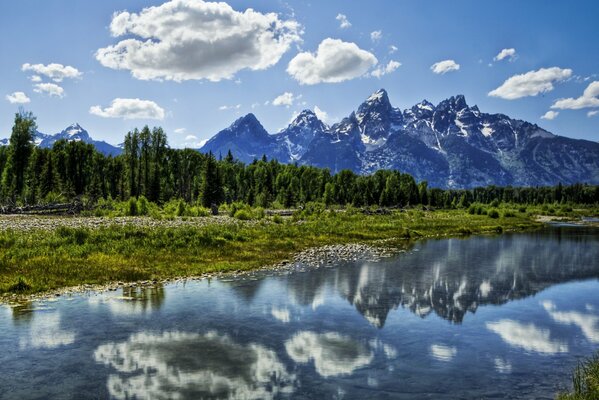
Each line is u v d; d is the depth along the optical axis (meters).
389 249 40.25
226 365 12.84
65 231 32.94
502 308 19.83
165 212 67.62
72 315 17.33
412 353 14.06
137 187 107.06
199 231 38.00
